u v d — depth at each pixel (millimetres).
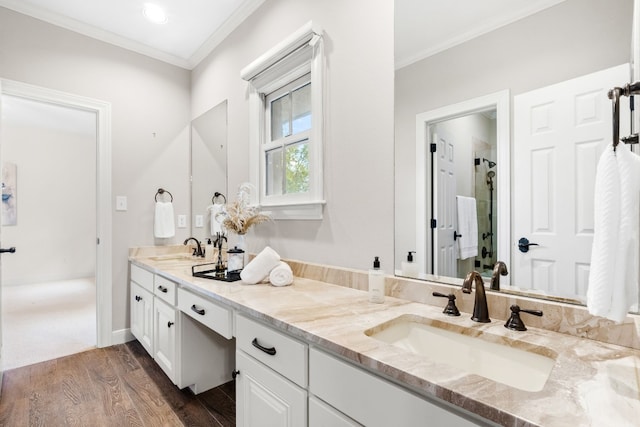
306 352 935
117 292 2592
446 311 1087
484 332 933
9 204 4641
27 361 2270
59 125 4723
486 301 1032
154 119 2795
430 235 1252
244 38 2260
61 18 2311
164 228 2754
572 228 925
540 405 554
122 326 2611
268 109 2080
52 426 1577
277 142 1969
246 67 2066
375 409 746
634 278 657
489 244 1092
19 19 2186
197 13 2277
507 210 1052
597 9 891
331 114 1615
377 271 1240
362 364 761
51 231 5008
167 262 2408
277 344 1041
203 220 2791
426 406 654
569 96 934
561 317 913
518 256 1027
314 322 998
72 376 2066
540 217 985
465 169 1151
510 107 1051
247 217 1867
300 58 1755
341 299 1287
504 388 609
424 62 1273
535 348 834
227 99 2455
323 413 871
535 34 1002
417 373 666
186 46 2707
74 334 2781
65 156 5125
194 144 2939
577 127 919
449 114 1199
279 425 1018
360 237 1484
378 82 1417
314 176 1684
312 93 1684
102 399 1815
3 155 4562
